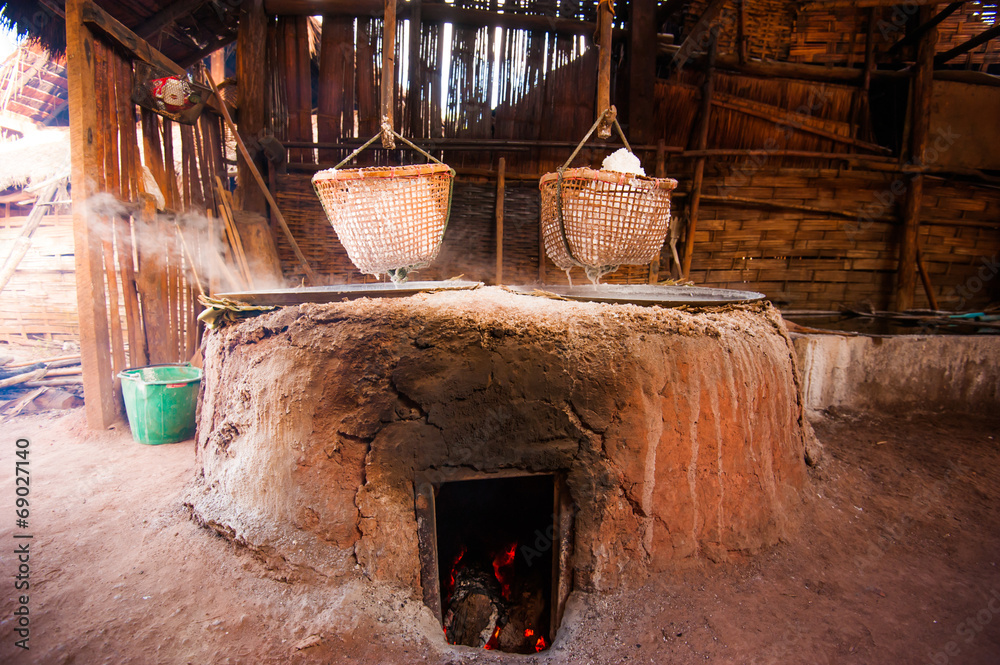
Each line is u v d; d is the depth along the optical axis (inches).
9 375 171.9
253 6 194.2
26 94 294.8
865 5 204.4
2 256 234.4
